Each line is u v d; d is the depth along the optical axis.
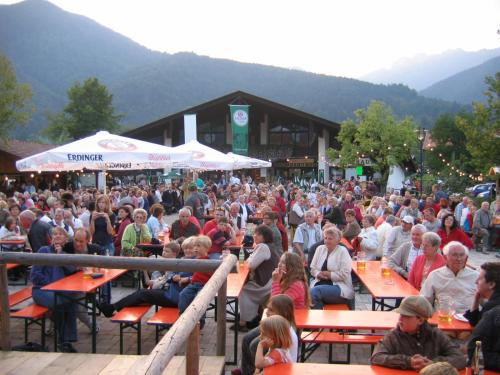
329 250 6.07
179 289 5.73
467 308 4.77
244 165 19.00
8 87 29.67
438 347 3.44
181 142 42.03
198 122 42.84
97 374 4.05
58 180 30.42
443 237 7.91
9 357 4.43
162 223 10.22
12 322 6.50
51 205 10.88
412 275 5.83
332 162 37.28
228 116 42.25
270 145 41.44
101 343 5.77
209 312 7.25
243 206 12.17
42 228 7.96
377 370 3.33
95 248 6.17
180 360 4.42
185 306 5.39
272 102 39.56
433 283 4.91
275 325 3.58
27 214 8.12
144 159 9.17
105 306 5.84
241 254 8.24
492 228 13.15
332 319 4.35
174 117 40.03
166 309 5.64
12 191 26.61
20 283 8.86
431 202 12.66
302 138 42.09
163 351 2.13
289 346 3.60
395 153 33.88
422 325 3.48
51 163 8.72
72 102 66.25
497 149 19.92
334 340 4.58
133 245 8.30
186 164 13.97
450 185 26.41
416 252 6.57
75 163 9.06
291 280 4.82
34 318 5.27
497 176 20.67
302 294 4.79
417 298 3.48
